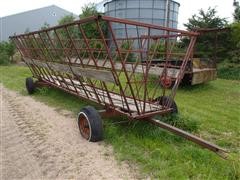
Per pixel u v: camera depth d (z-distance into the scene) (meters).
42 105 6.16
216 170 3.12
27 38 6.23
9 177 3.09
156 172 3.09
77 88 5.29
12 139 4.18
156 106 4.41
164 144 3.78
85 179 3.03
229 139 4.16
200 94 7.73
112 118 4.71
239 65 12.34
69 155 3.59
